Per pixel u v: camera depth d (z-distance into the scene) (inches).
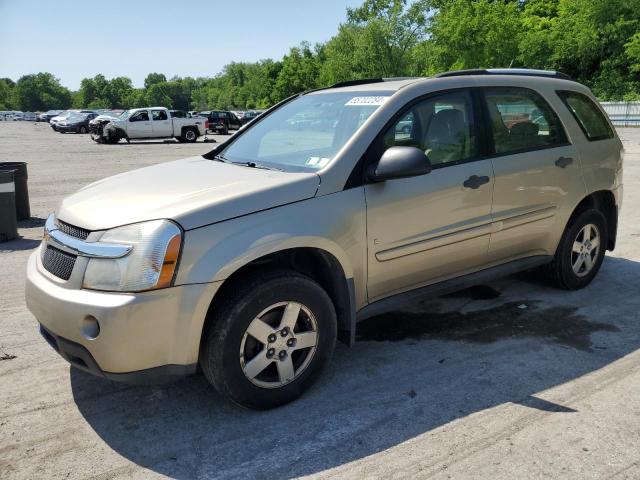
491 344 162.4
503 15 1707.7
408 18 2204.7
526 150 175.2
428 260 152.6
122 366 112.0
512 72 182.2
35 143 1139.3
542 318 180.5
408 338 167.0
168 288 112.0
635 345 160.9
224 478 106.5
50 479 106.3
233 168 150.6
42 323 122.2
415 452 113.1
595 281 215.8
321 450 114.4
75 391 138.9
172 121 1160.2
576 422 122.6
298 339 129.0
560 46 1785.2
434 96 156.6
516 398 133.0
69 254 119.8
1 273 237.5
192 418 126.9
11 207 294.7
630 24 1669.5
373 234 139.5
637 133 1116.5
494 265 174.1
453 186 153.2
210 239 116.2
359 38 2255.2
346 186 135.7
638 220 321.7
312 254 137.9
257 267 127.3
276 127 171.2
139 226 114.6
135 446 116.7
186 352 116.0
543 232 183.3
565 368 147.6
